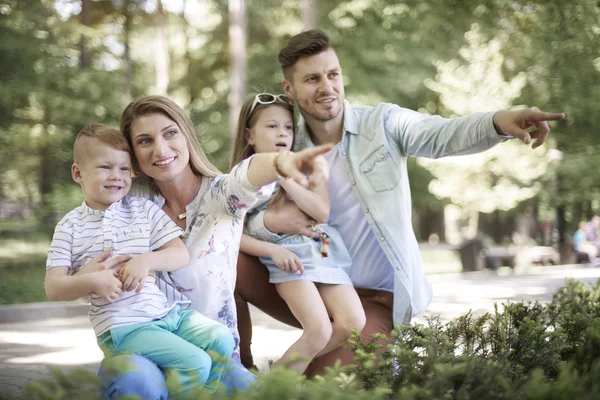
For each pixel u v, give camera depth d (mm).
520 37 15883
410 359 2416
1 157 20578
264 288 4184
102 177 3049
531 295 12750
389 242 4074
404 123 4125
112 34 23547
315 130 4285
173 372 1975
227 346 2941
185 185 3303
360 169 4160
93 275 2836
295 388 1916
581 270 19969
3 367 6867
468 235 36906
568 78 17016
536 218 33625
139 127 3178
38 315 11523
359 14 20703
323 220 3977
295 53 4145
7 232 21484
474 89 21391
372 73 21109
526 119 3480
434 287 14969
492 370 2301
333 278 3975
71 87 19266
